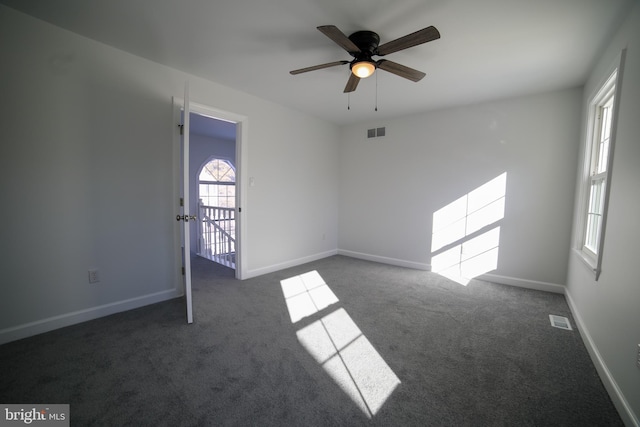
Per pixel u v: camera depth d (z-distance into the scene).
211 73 2.94
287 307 2.80
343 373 1.78
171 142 2.88
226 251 4.93
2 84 1.98
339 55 2.56
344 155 5.12
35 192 2.14
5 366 1.79
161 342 2.11
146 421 1.38
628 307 1.50
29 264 2.14
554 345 2.15
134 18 2.05
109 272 2.55
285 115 4.06
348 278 3.79
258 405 1.50
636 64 1.64
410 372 1.80
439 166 4.08
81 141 2.34
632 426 1.33
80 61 2.29
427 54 2.45
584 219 2.74
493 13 1.90
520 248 3.52
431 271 4.18
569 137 3.20
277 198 4.05
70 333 2.21
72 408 1.45
